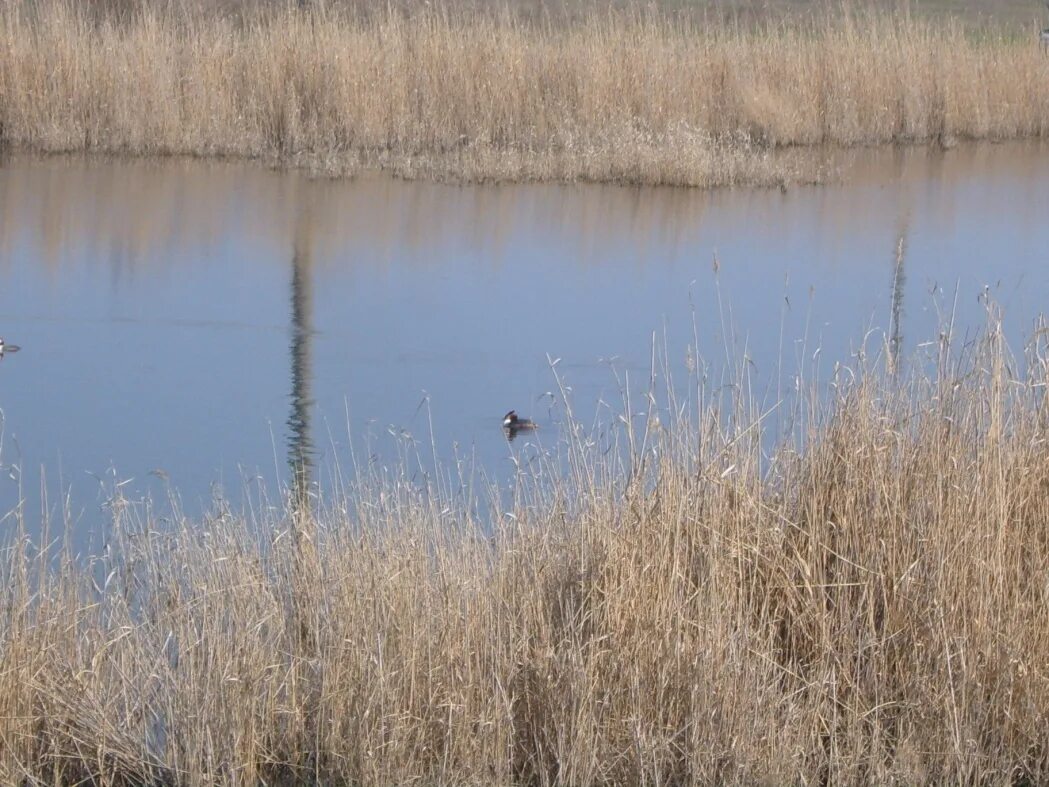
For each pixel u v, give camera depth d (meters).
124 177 66.44
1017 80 93.00
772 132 82.62
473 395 37.12
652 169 69.44
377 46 76.88
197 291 47.81
